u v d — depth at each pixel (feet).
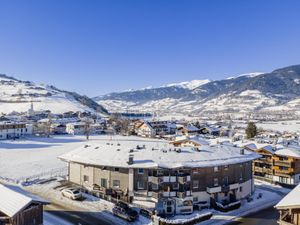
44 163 286.25
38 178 230.27
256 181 258.16
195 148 209.46
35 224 127.24
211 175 191.01
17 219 117.39
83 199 184.65
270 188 239.30
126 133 625.82
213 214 177.68
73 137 524.11
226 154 207.21
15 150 361.10
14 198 124.77
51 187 206.18
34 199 124.47
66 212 165.27
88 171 198.39
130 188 181.47
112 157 192.03
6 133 497.05
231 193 200.23
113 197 184.44
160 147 214.90
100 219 157.99
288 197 98.22
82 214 163.53
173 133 620.49
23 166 271.69
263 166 272.72
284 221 97.50
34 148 380.99
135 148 207.72
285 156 258.98
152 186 180.75
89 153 203.51
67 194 186.91
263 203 201.87
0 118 640.99
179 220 155.84
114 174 186.39
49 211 165.48
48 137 512.22
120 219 159.02
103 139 499.92
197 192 186.60
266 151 270.05
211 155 200.95
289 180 256.32
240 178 205.87
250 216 176.96
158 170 181.88
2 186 137.49
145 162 183.52
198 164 185.26
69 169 213.46
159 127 625.82
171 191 178.50
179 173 183.83
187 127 602.44
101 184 191.31
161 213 172.24
